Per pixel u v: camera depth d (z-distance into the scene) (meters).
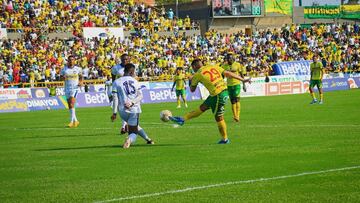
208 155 19.42
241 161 17.92
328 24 102.19
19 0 76.75
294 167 16.52
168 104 56.53
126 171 16.86
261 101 54.00
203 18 97.50
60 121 37.69
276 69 77.62
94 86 63.03
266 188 13.90
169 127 30.03
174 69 75.06
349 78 77.88
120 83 22.05
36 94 59.09
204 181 14.96
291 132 25.62
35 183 15.56
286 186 14.05
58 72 67.38
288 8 101.75
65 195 13.88
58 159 19.80
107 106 56.59
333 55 88.81
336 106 42.62
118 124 33.72
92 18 80.44
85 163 18.66
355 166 16.36
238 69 32.94
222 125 22.23
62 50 70.94
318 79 46.97
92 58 71.12
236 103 32.12
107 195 13.70
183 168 17.00
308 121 30.72
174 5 102.62
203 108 22.62
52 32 75.81
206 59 79.25
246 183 14.52
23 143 25.09
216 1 95.06
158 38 81.62
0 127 33.88
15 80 64.00
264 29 98.12
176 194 13.55
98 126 32.53
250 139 23.50
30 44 70.06
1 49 67.19
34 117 42.69
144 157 19.45
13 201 13.45
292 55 87.94
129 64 22.05
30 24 75.44
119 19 83.25
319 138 23.05
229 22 97.50
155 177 15.76
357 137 23.05
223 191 13.71
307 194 13.15
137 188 14.38
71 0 81.06
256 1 97.50
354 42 94.62
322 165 16.69
